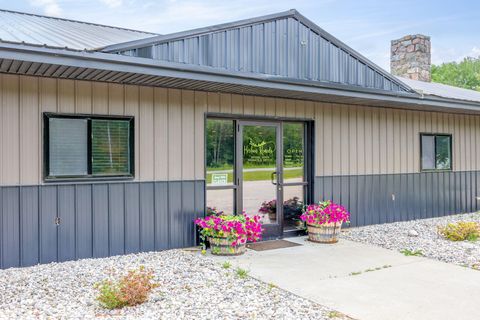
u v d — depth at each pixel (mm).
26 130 5312
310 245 6762
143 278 4273
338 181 8031
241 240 6020
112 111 5848
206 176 6637
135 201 6035
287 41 6574
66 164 5566
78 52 4684
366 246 6691
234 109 6836
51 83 5453
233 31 6020
